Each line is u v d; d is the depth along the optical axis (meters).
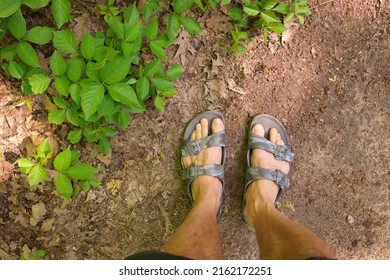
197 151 1.65
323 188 1.76
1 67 1.52
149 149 1.68
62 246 1.66
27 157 1.59
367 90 1.72
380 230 1.80
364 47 1.71
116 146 1.65
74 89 1.37
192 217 1.46
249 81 1.69
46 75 1.50
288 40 1.68
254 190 1.62
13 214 1.61
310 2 1.67
